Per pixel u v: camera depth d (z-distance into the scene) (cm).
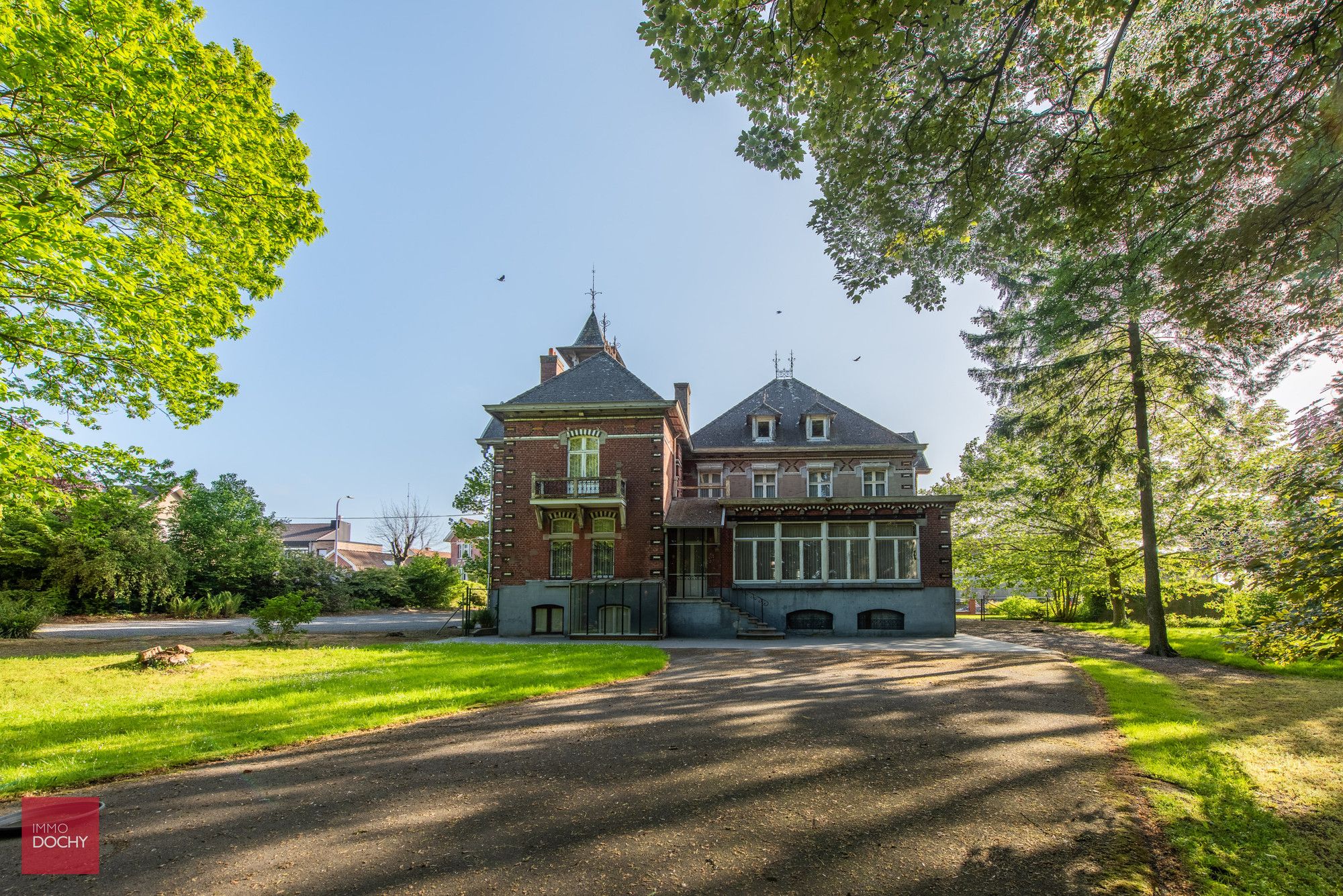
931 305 995
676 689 1177
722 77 688
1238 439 1900
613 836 529
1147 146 630
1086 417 1981
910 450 3086
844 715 955
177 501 3962
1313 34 555
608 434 2586
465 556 4328
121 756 720
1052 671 1419
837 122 744
